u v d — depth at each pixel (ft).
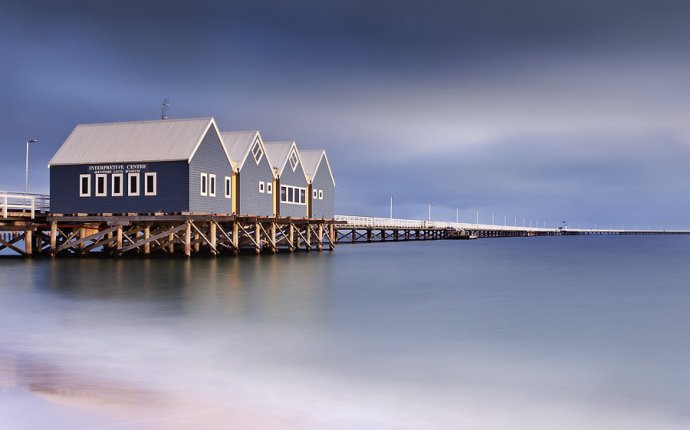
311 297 90.89
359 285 108.99
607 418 37.60
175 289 95.96
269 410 37.55
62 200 156.46
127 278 110.01
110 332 61.82
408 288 107.14
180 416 36.14
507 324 70.23
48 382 43.06
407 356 52.80
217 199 161.17
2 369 46.70
